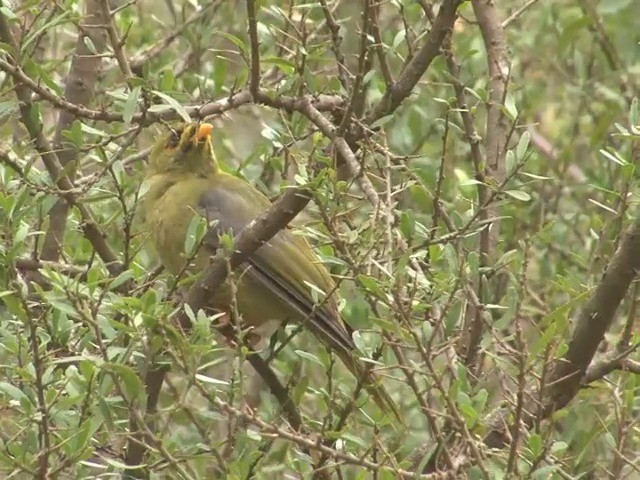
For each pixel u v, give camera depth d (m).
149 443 8.91
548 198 13.88
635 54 13.91
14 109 10.90
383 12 14.77
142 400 8.31
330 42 10.92
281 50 12.33
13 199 9.01
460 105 11.48
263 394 10.27
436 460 8.77
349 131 10.16
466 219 10.23
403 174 10.57
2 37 10.48
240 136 15.42
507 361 10.48
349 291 11.80
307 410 11.78
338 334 10.26
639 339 9.87
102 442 9.19
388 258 8.56
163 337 8.41
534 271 13.59
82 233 11.10
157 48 13.23
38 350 8.39
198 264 11.28
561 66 15.13
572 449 10.97
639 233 9.62
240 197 11.70
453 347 9.36
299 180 9.07
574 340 9.84
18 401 9.05
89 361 8.22
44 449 8.12
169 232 11.62
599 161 13.54
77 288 8.27
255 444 9.77
